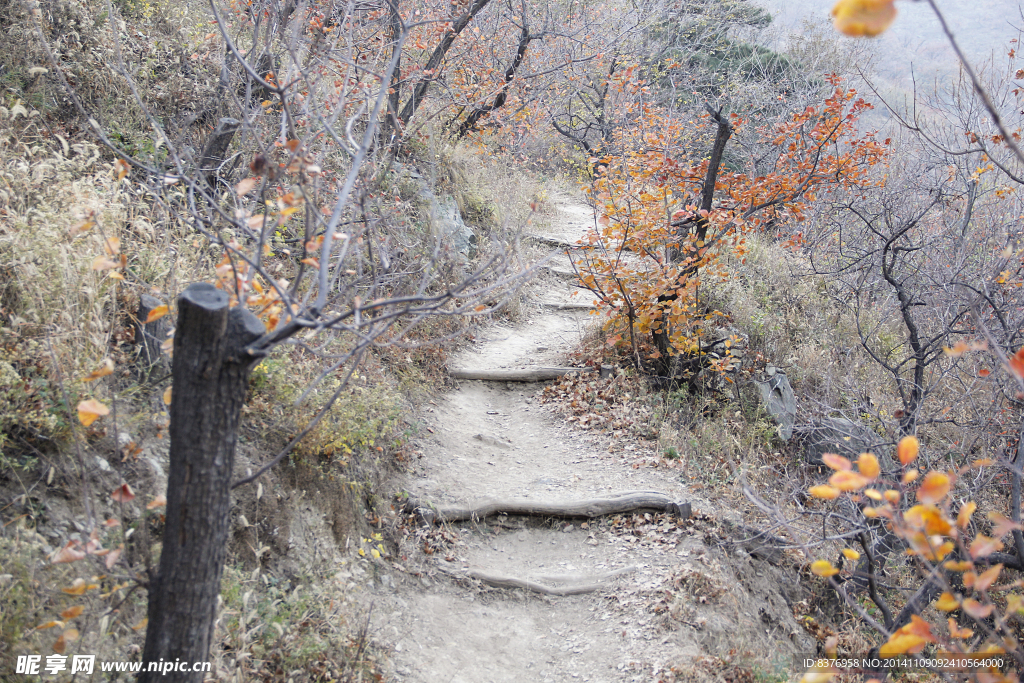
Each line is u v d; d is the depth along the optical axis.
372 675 4.41
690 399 8.23
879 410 7.86
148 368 4.64
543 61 15.74
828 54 20.77
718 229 8.33
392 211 7.65
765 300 10.15
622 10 17.55
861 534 4.95
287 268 6.26
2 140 5.36
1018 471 5.20
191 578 2.60
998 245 8.90
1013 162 9.16
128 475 4.21
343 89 3.38
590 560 5.98
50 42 6.45
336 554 5.24
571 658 4.98
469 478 6.76
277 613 4.41
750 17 23.66
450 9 10.84
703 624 5.16
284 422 5.33
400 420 6.97
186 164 5.88
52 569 3.60
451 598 5.48
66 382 4.05
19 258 4.43
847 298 10.61
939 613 6.16
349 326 2.58
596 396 8.30
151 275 5.02
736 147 17.75
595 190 8.34
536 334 10.44
